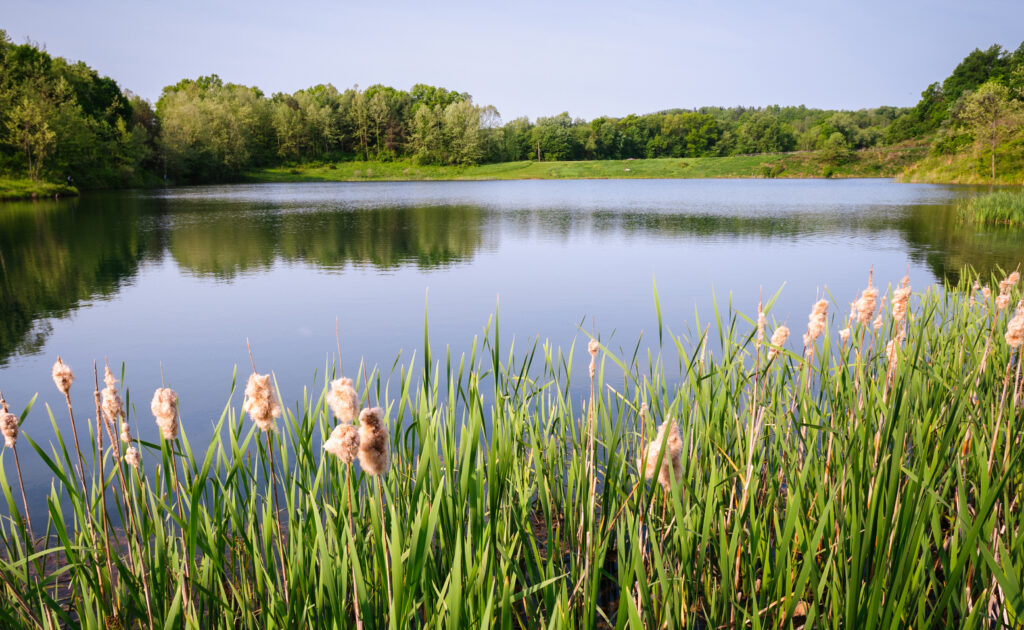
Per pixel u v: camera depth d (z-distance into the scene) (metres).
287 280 16.00
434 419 3.00
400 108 124.50
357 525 2.90
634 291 14.21
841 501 3.26
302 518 3.04
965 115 66.38
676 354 8.77
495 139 123.38
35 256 19.95
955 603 2.73
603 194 60.41
